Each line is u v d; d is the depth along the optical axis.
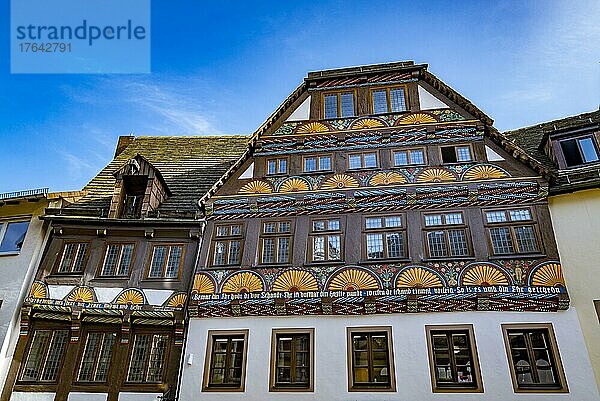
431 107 14.26
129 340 12.73
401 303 11.49
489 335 10.90
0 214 15.27
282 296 12.05
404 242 12.24
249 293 12.27
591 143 13.19
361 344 11.53
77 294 13.25
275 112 14.98
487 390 10.44
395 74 15.08
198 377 11.74
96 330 13.08
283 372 11.57
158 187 15.15
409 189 12.86
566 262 11.49
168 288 13.09
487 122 13.48
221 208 13.76
